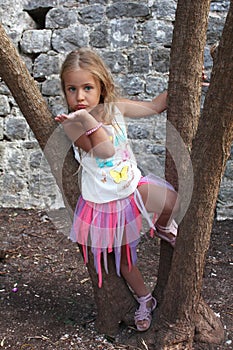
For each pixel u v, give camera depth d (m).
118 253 1.95
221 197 3.76
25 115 1.92
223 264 3.00
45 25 3.83
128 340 2.09
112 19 3.72
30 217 3.79
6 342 2.11
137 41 3.73
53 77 3.83
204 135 1.69
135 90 3.77
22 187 4.00
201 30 1.88
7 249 3.20
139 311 2.07
